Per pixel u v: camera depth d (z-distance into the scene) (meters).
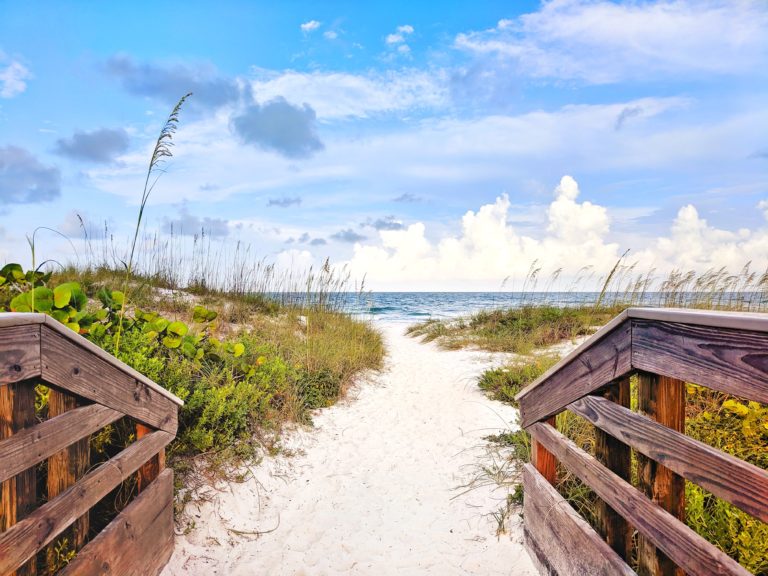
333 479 4.23
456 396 6.89
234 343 5.67
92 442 2.91
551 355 8.00
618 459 2.12
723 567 1.34
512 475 4.07
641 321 1.78
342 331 9.37
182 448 3.76
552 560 2.61
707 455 1.44
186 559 2.92
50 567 2.00
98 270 9.14
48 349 1.70
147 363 3.86
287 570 2.94
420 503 3.80
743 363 1.28
